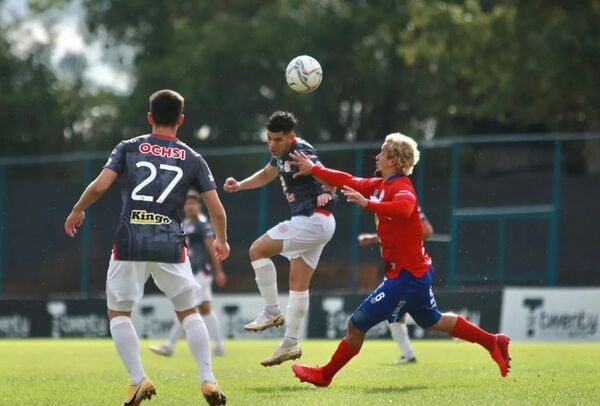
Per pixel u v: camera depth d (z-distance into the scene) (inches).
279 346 1257.4
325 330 2859.3
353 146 3351.4
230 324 2989.7
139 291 954.1
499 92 4375.0
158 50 5807.1
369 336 2805.1
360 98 5265.8
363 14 5206.7
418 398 1014.4
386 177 1093.1
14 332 3248.0
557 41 4074.8
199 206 2031.3
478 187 3277.6
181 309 965.2
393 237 1083.3
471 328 1136.2
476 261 3245.6
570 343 2484.0
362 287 3287.4
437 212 3272.6
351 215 3309.5
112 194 3587.6
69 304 3193.9
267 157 3481.8
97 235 3599.9
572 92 4190.5
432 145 3267.7
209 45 5157.5
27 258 3700.8
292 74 1275.8
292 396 1053.8
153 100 979.3
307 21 5147.6
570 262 3213.6
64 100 5826.8
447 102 5049.2
